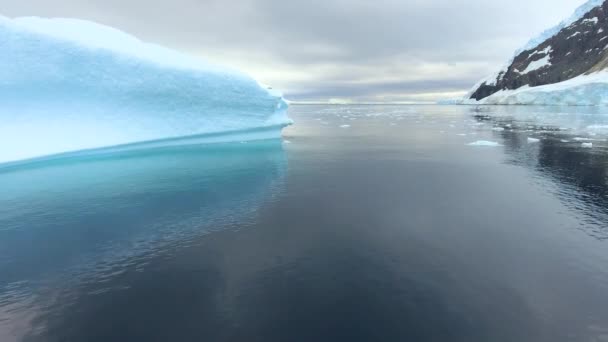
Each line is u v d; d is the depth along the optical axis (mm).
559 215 7738
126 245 6621
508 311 4352
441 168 13203
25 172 12867
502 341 3832
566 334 3934
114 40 16391
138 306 4648
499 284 4961
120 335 4086
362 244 6434
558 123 31766
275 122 20703
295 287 5023
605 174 11406
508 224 7262
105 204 9156
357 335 3980
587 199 8836
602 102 58031
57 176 12266
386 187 10492
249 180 11648
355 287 4969
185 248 6457
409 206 8641
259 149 18625
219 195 9891
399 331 4023
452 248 6172
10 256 6203
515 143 19219
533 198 9047
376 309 4449
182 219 7992
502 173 12094
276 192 10125
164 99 16578
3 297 4906
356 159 15430
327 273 5395
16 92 12961
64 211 8617
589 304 4469
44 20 15586
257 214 8250
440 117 49094
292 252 6168
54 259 6070
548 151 16219
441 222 7480
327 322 4215
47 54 13508
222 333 4070
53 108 13914
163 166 14047
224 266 5734
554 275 5176
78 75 14203
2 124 12758
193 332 4094
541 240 6418
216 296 4852
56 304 4727
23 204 9156
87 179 11852
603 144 17688
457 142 20750
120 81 15227
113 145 15156
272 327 4156
